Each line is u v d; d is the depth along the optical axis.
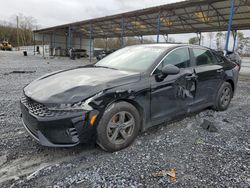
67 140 2.38
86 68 3.53
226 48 11.63
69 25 27.83
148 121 3.04
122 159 2.56
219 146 2.95
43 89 2.65
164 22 19.69
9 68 13.34
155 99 3.05
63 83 2.71
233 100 5.86
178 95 3.39
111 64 3.65
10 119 3.82
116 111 2.62
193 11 15.88
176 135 3.28
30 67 14.53
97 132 2.52
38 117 2.34
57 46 35.38
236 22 16.83
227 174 2.30
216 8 14.54
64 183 2.10
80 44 37.25
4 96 5.57
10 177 2.18
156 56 3.31
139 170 2.34
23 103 2.68
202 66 3.92
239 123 3.90
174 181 2.16
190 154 2.71
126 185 2.08
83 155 2.64
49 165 2.41
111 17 19.50
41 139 2.39
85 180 2.15
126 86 2.71
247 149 2.88
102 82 2.62
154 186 2.07
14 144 2.88
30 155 2.62
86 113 2.37
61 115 2.30
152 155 2.67
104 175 2.24
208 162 2.53
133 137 2.87
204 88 3.93
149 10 15.34
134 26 23.64
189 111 3.70
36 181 2.12
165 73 3.03
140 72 3.03
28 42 73.25
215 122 3.89
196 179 2.20
